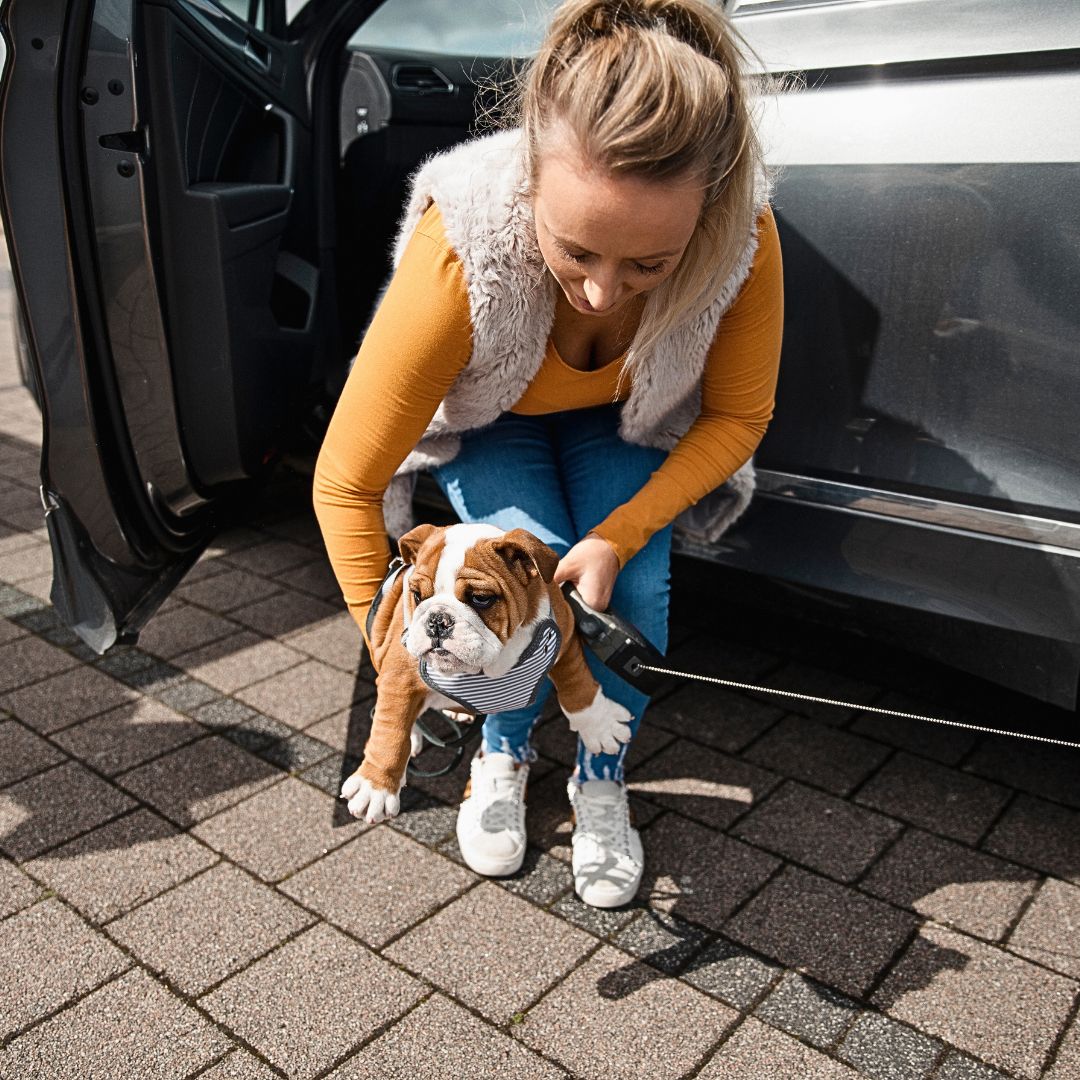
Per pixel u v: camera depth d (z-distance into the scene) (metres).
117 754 2.29
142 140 1.80
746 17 1.94
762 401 1.77
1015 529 1.82
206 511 2.24
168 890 1.89
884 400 1.91
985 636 1.90
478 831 1.93
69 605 2.02
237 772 2.23
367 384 1.60
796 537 2.06
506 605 1.41
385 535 1.70
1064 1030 1.60
